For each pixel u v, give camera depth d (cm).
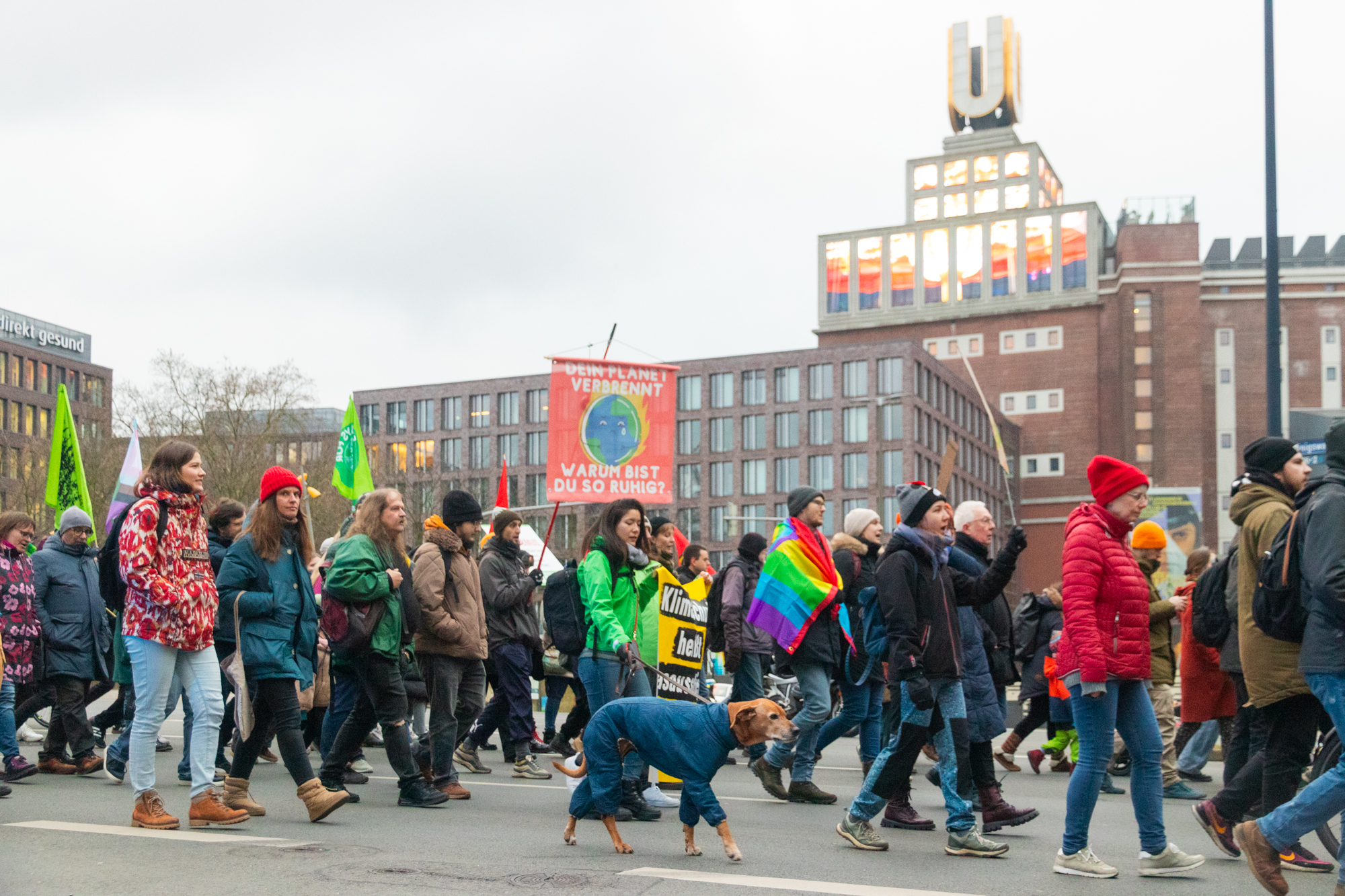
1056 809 884
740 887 562
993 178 12231
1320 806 534
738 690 970
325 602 793
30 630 931
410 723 957
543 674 1133
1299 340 10475
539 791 936
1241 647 632
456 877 577
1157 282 10481
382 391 10494
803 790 898
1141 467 10362
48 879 554
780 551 894
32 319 9962
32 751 1179
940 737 689
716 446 9362
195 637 691
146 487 696
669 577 898
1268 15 1714
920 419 8881
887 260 11606
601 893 544
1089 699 611
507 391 10012
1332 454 548
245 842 655
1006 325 11112
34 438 9212
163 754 1141
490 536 1097
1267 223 1688
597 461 1452
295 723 729
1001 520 10512
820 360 9088
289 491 729
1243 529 630
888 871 621
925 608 681
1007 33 12925
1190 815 881
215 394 5338
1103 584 612
